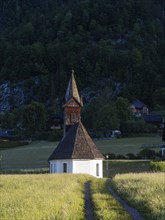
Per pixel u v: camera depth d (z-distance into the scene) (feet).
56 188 256.93
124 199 228.22
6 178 378.53
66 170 573.74
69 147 580.71
